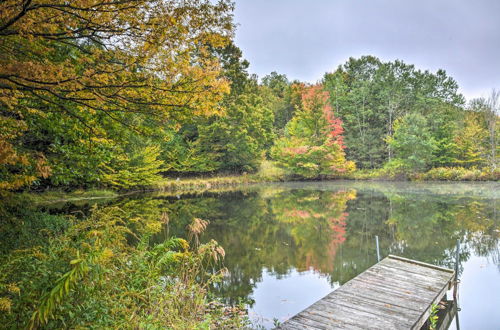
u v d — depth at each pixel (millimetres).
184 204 18578
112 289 3426
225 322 4859
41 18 3566
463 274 8008
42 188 17344
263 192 25438
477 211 16000
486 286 7277
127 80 4480
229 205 18453
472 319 5852
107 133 6984
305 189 27453
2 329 2514
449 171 33219
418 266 7180
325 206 18078
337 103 41938
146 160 22188
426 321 5613
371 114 39781
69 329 2629
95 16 3758
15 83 3760
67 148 8328
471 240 11000
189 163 30828
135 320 3117
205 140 32344
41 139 8523
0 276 2924
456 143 35656
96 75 4074
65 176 9156
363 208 17297
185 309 4391
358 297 5602
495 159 33281
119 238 4430
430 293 5766
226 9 4004
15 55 4270
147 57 4125
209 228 12625
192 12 3867
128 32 3910
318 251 9711
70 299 2670
